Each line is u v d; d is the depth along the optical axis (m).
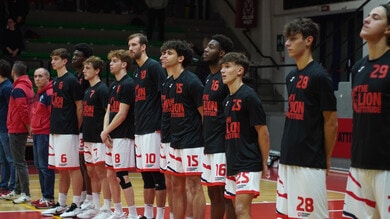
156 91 7.14
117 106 7.54
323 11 16.83
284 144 5.10
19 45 16.55
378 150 4.47
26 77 9.49
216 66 6.18
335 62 17.41
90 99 7.95
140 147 7.19
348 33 16.97
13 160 9.68
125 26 19.77
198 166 6.44
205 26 20.53
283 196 5.13
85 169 8.53
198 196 6.44
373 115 4.48
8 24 16.41
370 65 4.57
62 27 19.00
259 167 5.56
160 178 7.19
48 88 8.92
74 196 8.30
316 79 4.91
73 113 8.32
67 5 20.42
